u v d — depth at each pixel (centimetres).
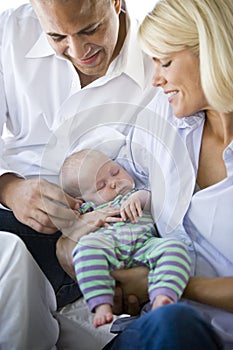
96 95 199
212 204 161
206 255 164
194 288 154
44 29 174
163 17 156
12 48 205
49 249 195
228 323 156
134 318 162
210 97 155
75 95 199
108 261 156
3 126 211
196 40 155
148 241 159
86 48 174
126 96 199
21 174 203
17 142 212
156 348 125
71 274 169
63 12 165
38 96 205
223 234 161
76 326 190
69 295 202
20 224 194
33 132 208
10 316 159
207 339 125
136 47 198
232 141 159
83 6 164
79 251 155
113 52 194
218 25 152
